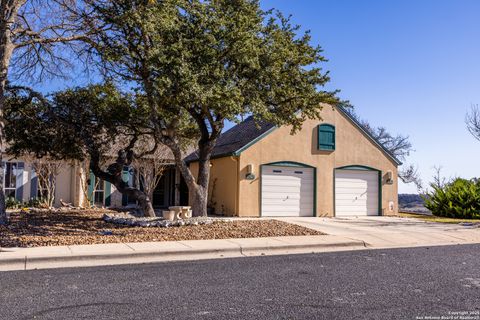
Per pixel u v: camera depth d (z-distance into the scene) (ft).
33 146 52.37
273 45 43.78
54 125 51.26
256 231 41.81
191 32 39.63
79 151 54.85
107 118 50.85
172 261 29.30
